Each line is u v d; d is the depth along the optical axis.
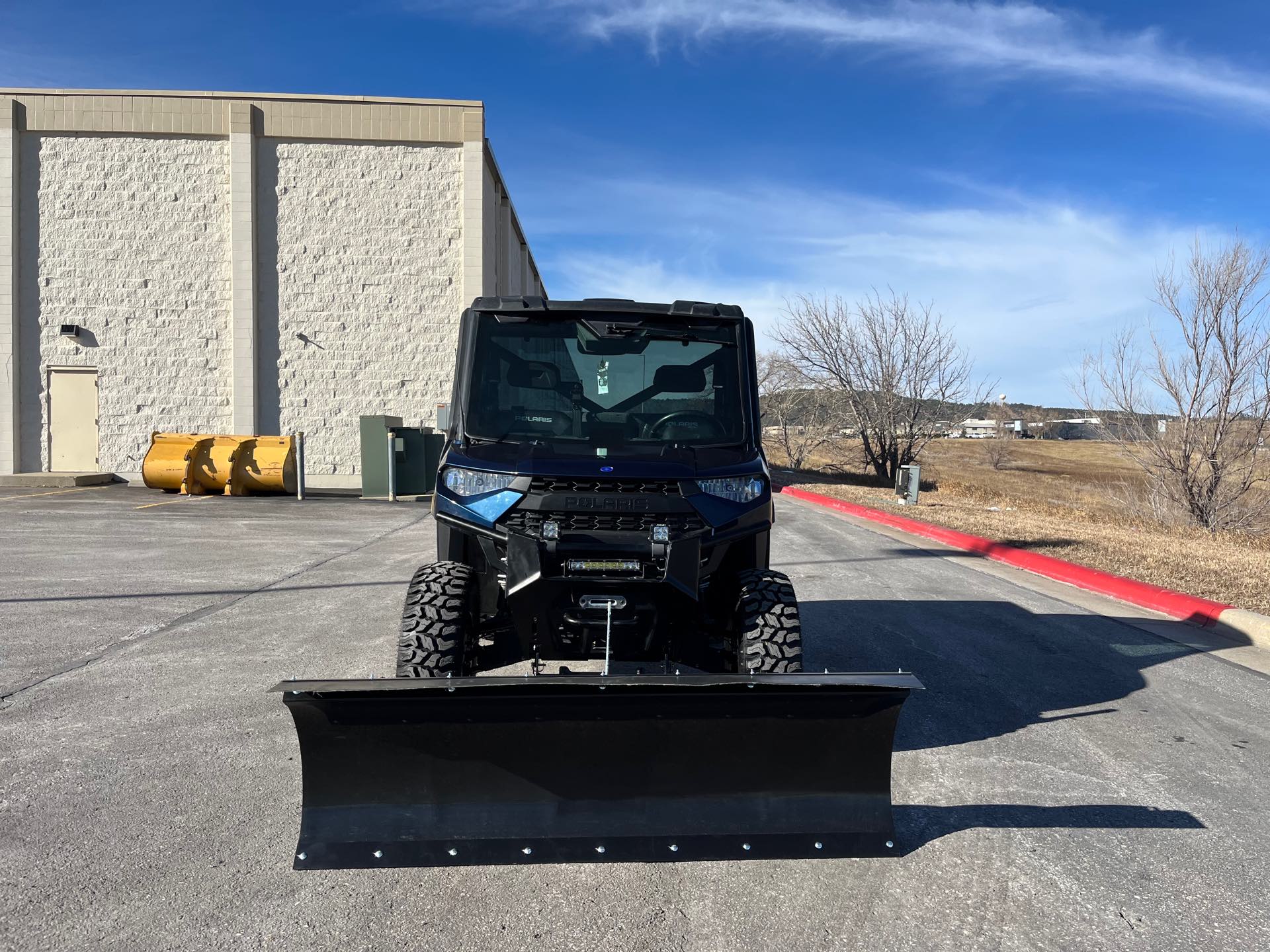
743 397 4.77
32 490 19.38
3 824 3.54
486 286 23.19
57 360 21.56
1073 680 5.95
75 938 2.76
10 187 21.19
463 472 4.25
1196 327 17.09
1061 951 2.79
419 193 22.08
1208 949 2.82
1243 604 8.12
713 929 2.89
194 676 5.57
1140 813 3.85
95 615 7.23
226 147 21.61
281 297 21.92
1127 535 14.84
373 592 8.44
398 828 3.15
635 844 3.18
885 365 29.56
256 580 8.95
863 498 22.34
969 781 4.18
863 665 6.15
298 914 2.93
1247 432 16.92
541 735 3.17
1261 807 3.95
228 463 18.84
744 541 4.45
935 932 2.88
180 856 3.30
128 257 21.58
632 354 4.75
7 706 4.96
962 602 8.66
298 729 3.08
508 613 4.43
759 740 3.25
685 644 4.37
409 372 22.17
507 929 2.87
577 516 3.99
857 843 3.27
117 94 21.36
